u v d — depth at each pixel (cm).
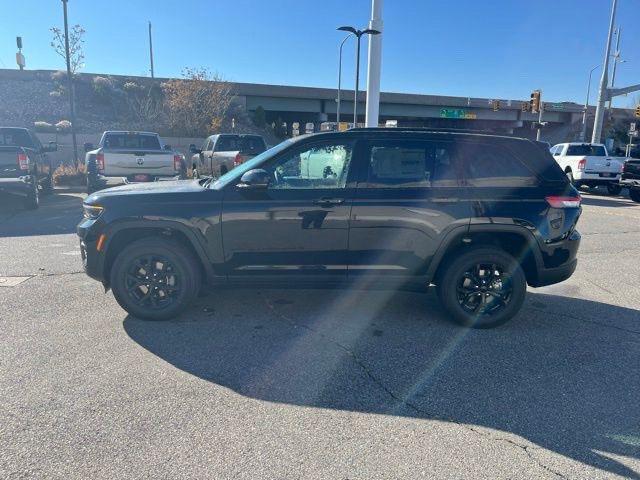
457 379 385
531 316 532
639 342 463
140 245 480
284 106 5262
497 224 473
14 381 368
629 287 646
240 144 1617
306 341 453
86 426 312
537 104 2953
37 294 572
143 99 3584
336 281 486
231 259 479
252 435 306
